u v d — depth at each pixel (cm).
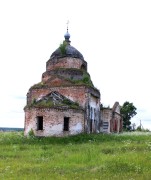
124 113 7569
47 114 3516
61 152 2428
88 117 3775
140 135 3584
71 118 3547
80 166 1802
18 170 1700
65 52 4172
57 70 3994
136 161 1762
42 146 2848
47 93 3862
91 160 1945
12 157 2242
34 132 3547
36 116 3559
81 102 3738
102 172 1602
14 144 3047
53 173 1609
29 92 3994
